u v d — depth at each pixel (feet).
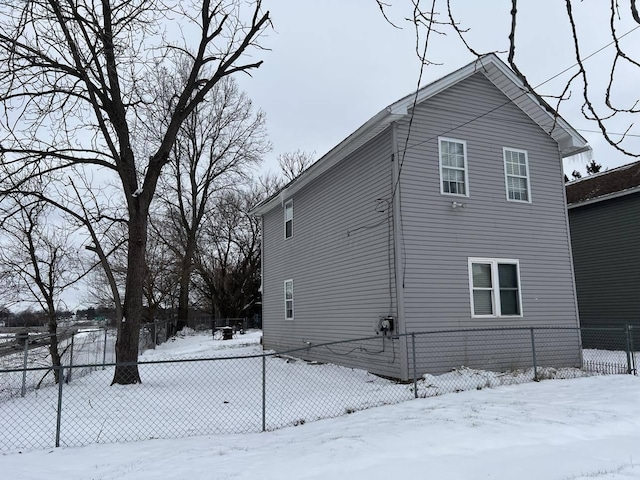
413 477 15.42
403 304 36.09
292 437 21.34
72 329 47.39
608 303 56.80
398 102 36.76
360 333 41.63
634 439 19.29
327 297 48.14
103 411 27.50
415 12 8.99
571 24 7.13
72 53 34.60
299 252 55.93
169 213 112.88
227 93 113.19
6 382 37.83
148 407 28.48
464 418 22.38
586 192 61.21
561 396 27.73
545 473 15.64
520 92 41.50
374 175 40.57
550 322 41.06
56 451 20.21
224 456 18.54
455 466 16.30
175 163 107.65
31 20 25.40
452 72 39.24
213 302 132.67
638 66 7.17
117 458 18.95
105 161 37.78
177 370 45.83
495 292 39.45
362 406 28.25
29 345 37.96
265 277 67.62
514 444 18.67
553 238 42.73
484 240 39.81
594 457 17.13
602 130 7.49
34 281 43.60
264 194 134.72
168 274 109.91
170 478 16.15
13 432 23.40
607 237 57.36
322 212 50.24
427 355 36.27
